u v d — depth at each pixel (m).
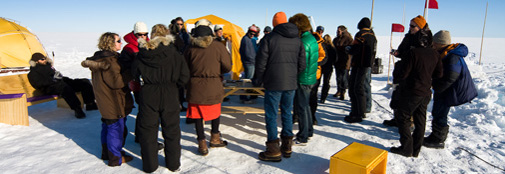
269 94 3.12
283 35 2.98
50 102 6.06
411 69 3.11
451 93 3.38
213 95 3.21
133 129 4.36
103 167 3.09
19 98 4.38
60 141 3.84
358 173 2.58
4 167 3.05
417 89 3.13
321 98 6.10
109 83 2.86
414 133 3.36
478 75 9.88
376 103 6.04
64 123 4.64
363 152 2.85
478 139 3.91
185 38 5.72
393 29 7.12
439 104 3.53
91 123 4.65
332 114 5.23
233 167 3.11
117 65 2.89
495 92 6.02
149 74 2.75
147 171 2.94
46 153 3.43
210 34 3.14
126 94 3.05
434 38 3.45
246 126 4.46
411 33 3.89
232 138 3.95
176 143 2.93
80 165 3.13
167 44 2.75
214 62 3.15
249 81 5.49
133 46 3.40
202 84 3.17
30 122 4.66
